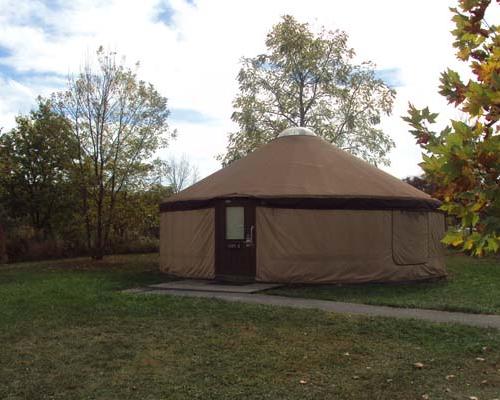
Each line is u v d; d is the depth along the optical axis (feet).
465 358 20.13
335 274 38.83
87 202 63.52
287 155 44.98
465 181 7.03
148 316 27.07
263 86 78.43
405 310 29.32
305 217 38.91
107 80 60.03
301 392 16.63
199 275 42.73
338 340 22.62
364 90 77.66
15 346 21.65
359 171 43.47
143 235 79.00
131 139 62.03
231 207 40.93
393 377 17.98
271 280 38.99
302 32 76.07
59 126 60.54
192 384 17.30
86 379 17.76
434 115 8.25
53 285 37.86
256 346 21.68
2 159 72.84
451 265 54.29
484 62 7.82
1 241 63.62
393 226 40.32
